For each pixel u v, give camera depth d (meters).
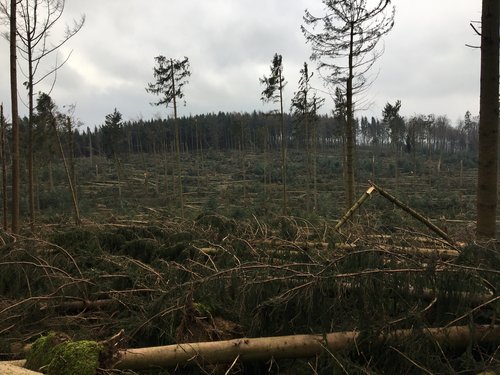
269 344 3.17
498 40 4.70
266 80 21.53
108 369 2.84
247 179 38.72
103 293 4.78
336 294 3.31
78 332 4.09
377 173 37.41
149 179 40.06
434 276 3.27
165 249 5.97
